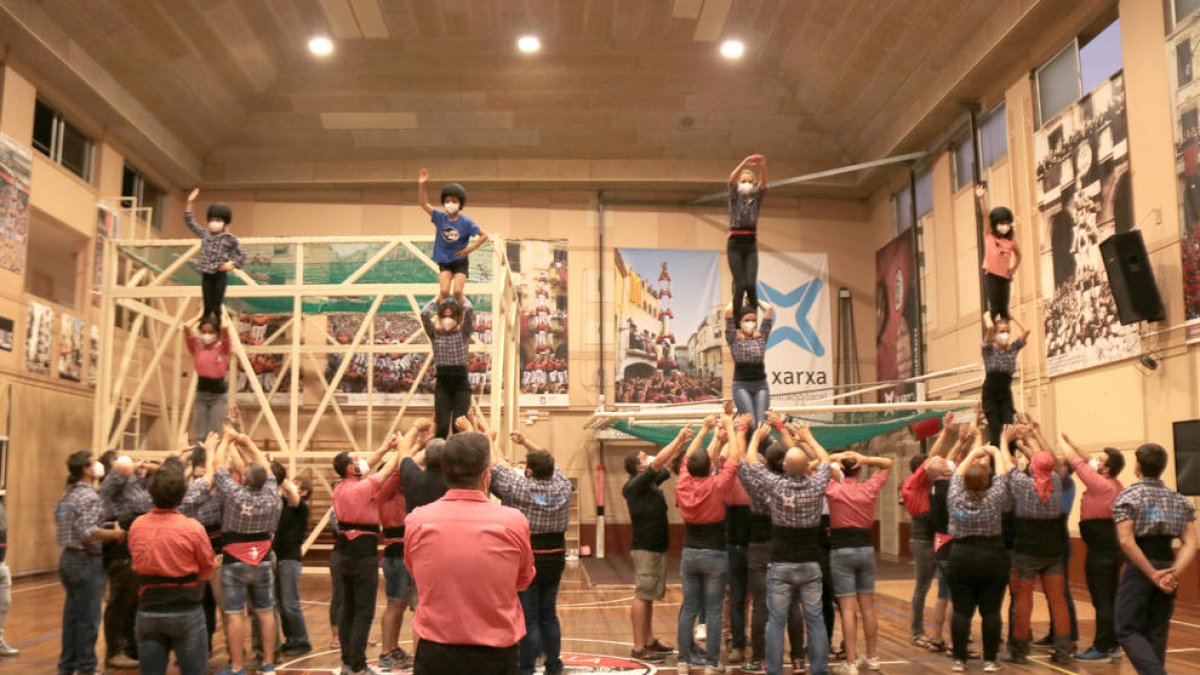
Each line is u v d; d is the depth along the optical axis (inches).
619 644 390.9
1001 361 380.8
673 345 866.8
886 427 656.4
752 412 366.0
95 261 704.4
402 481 295.6
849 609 322.7
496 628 159.8
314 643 394.3
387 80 778.8
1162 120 494.3
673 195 890.7
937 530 368.8
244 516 313.6
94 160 716.0
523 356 856.3
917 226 804.6
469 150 845.2
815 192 893.8
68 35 625.3
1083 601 520.1
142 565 226.5
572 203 884.0
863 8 656.4
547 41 747.4
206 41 688.4
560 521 301.7
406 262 616.7
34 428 627.5
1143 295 491.8
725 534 335.0
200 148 821.2
